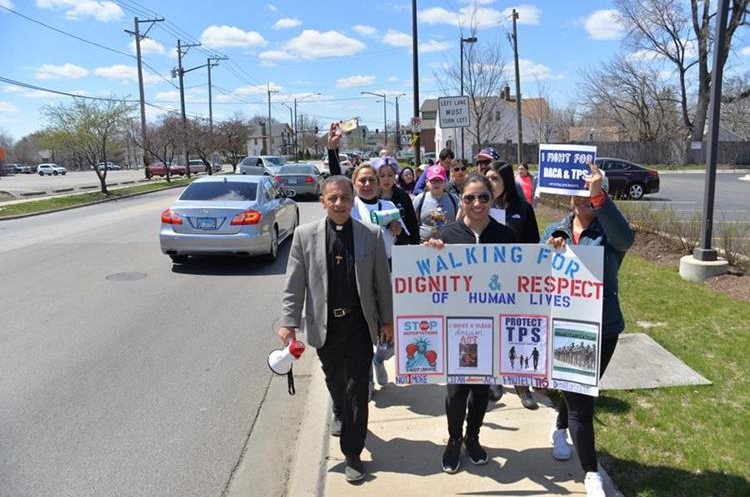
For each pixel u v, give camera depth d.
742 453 3.55
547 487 3.29
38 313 7.30
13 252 11.75
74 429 4.29
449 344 3.40
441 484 3.36
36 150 118.44
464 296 3.36
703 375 4.69
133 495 3.49
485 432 3.95
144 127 43.38
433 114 99.75
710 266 7.69
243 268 10.14
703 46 41.69
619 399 4.30
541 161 3.16
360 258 3.42
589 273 3.11
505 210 4.54
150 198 27.45
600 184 2.99
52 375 5.30
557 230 3.24
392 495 3.27
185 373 5.39
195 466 3.82
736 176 35.97
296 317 3.50
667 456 3.55
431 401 4.50
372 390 4.66
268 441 4.17
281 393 4.99
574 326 3.18
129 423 4.39
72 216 19.48
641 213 10.69
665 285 7.51
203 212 9.73
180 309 7.53
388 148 6.05
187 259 10.82
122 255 11.34
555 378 3.26
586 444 3.16
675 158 48.06
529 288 3.27
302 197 24.75
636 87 49.94
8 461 3.84
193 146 48.12
